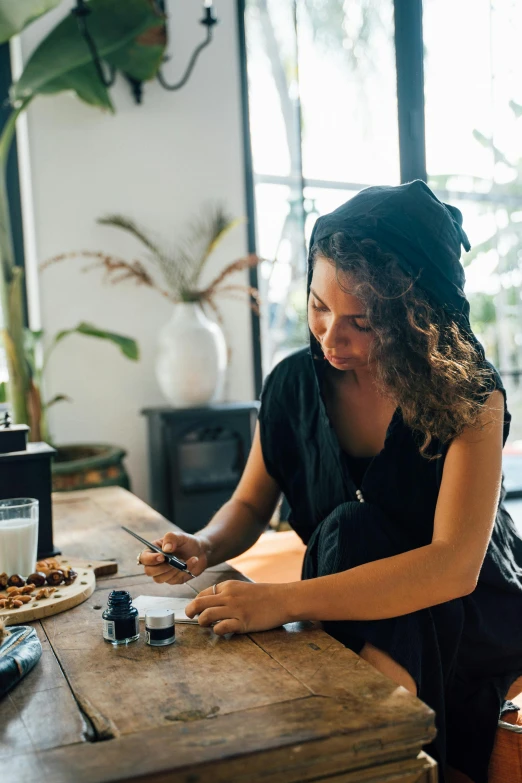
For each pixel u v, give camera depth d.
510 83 3.63
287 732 0.73
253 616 1.01
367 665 0.90
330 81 3.69
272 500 1.46
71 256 3.47
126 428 3.59
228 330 3.79
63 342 3.48
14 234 3.57
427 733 0.76
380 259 1.09
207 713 0.78
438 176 3.51
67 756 0.70
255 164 3.84
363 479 1.20
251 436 3.45
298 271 3.94
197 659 0.93
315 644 0.97
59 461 3.22
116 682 0.87
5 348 3.14
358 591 1.02
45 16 3.40
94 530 1.67
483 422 1.09
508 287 3.75
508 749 1.10
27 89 3.05
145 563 1.19
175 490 3.32
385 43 3.47
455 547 1.04
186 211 3.67
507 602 1.21
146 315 3.60
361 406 1.29
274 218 3.88
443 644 1.11
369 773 0.75
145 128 3.59
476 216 3.64
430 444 1.15
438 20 3.43
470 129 3.56
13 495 1.41
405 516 1.20
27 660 0.89
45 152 3.43
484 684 1.16
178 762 0.68
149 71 3.37
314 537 1.23
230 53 3.74
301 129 3.80
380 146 3.55
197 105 3.68
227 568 1.33
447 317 1.13
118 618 0.99
